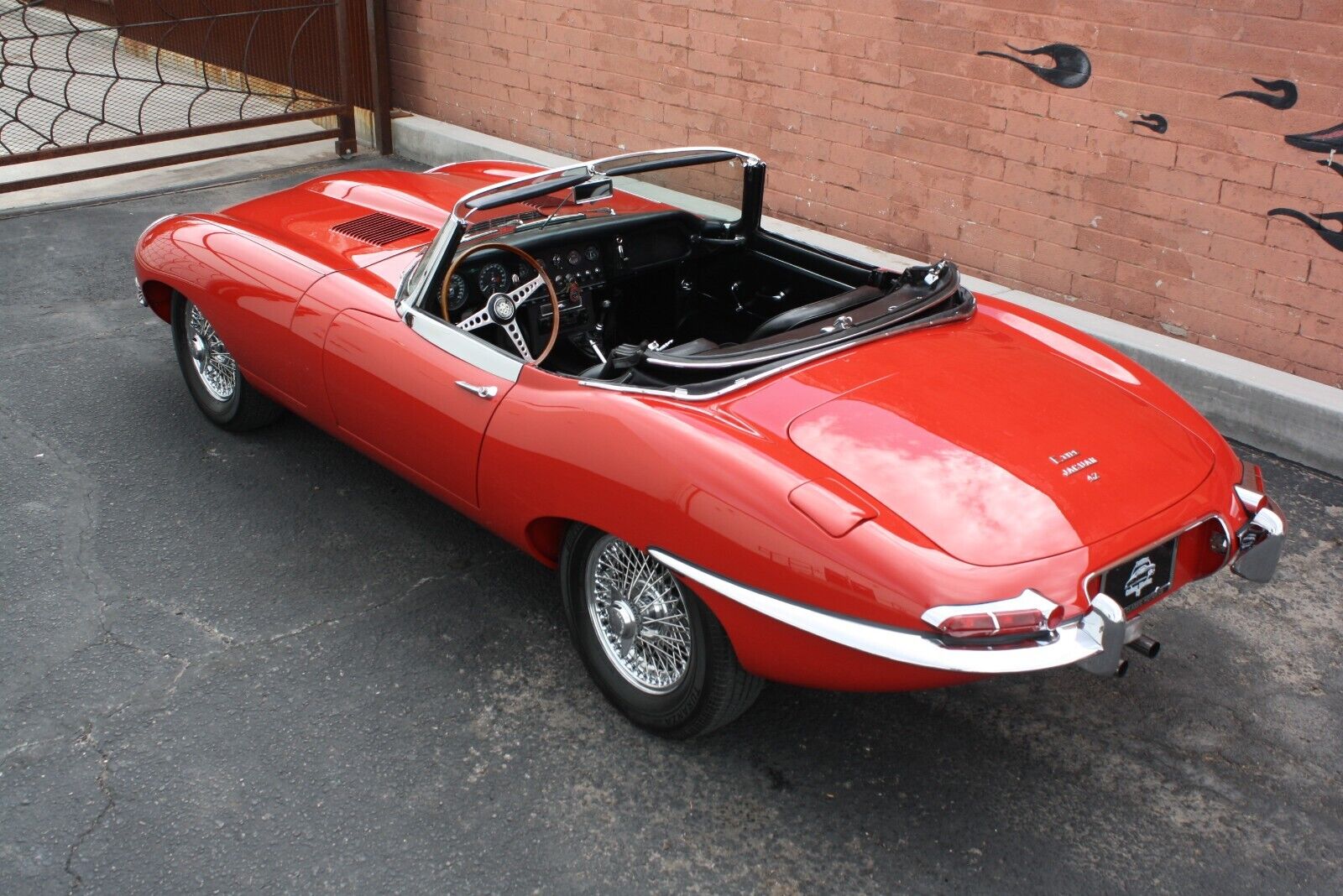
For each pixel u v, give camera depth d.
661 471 3.13
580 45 8.32
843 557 2.82
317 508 4.70
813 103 7.05
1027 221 6.25
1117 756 3.51
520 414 3.53
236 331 4.64
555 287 4.28
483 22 8.97
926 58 6.39
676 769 3.42
